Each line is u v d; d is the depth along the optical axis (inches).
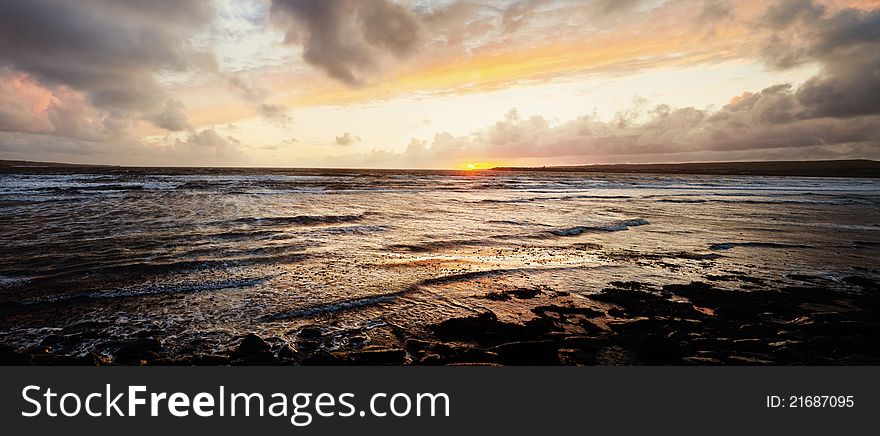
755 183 3110.2
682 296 354.3
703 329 278.5
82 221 680.4
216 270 399.2
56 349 234.1
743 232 712.4
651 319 290.4
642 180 3496.6
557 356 228.7
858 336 256.7
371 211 923.4
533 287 371.2
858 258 516.4
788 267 464.4
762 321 296.7
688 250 550.3
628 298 344.8
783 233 706.2
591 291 363.6
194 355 225.9
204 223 682.8
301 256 464.4
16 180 1924.2
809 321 287.1
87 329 262.1
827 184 3063.5
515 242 583.2
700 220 867.4
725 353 236.2
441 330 268.2
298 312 297.0
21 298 311.7
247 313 293.6
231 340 251.1
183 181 2044.8
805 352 239.0
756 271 445.1
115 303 307.0
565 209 1049.5
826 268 461.7
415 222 761.6
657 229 731.4
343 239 575.5
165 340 249.3
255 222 705.0
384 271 409.7
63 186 1551.4
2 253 449.7
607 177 4271.7
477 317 287.0
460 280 385.4
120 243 509.4
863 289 384.8
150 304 306.7
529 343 227.3
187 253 463.8
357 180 2613.2
